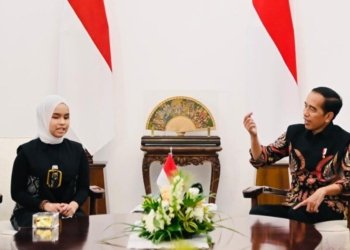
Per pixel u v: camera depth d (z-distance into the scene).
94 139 4.15
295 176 3.15
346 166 2.98
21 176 2.86
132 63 4.38
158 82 4.38
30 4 4.30
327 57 4.30
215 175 4.15
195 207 2.03
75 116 4.13
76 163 2.99
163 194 2.03
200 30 4.36
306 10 4.30
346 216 3.02
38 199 2.83
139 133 4.40
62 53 4.16
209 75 4.38
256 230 2.28
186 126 4.27
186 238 2.04
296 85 4.14
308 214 3.00
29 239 2.10
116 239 2.08
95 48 4.15
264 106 4.13
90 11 4.16
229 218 2.58
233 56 4.36
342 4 4.29
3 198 3.29
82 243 2.02
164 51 4.37
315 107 3.02
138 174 4.43
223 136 4.40
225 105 4.38
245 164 4.41
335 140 3.06
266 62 4.13
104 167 4.24
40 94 4.33
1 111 4.31
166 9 4.35
